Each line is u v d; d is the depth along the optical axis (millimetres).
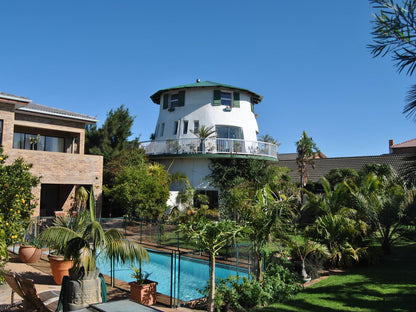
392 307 8914
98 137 29984
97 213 22094
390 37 8453
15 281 7691
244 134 30281
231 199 16906
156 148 29406
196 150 27406
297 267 12219
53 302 8586
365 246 15461
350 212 17047
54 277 10625
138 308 4848
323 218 15188
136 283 9414
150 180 21344
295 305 9234
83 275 7773
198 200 26281
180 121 30297
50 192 25125
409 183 11719
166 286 12203
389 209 16359
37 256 13586
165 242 18703
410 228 17203
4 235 8438
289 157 55156
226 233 8898
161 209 21266
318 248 12461
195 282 12703
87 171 21844
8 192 10852
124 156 26828
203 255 15680
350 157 36156
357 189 18281
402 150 46906
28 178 11945
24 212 11766
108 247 8086
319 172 36469
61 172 20609
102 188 22609
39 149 24828
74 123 24859
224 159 27891
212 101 29828
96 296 7777
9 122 18359
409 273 12867
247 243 12570
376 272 13188
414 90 8578
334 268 14086
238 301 9344
